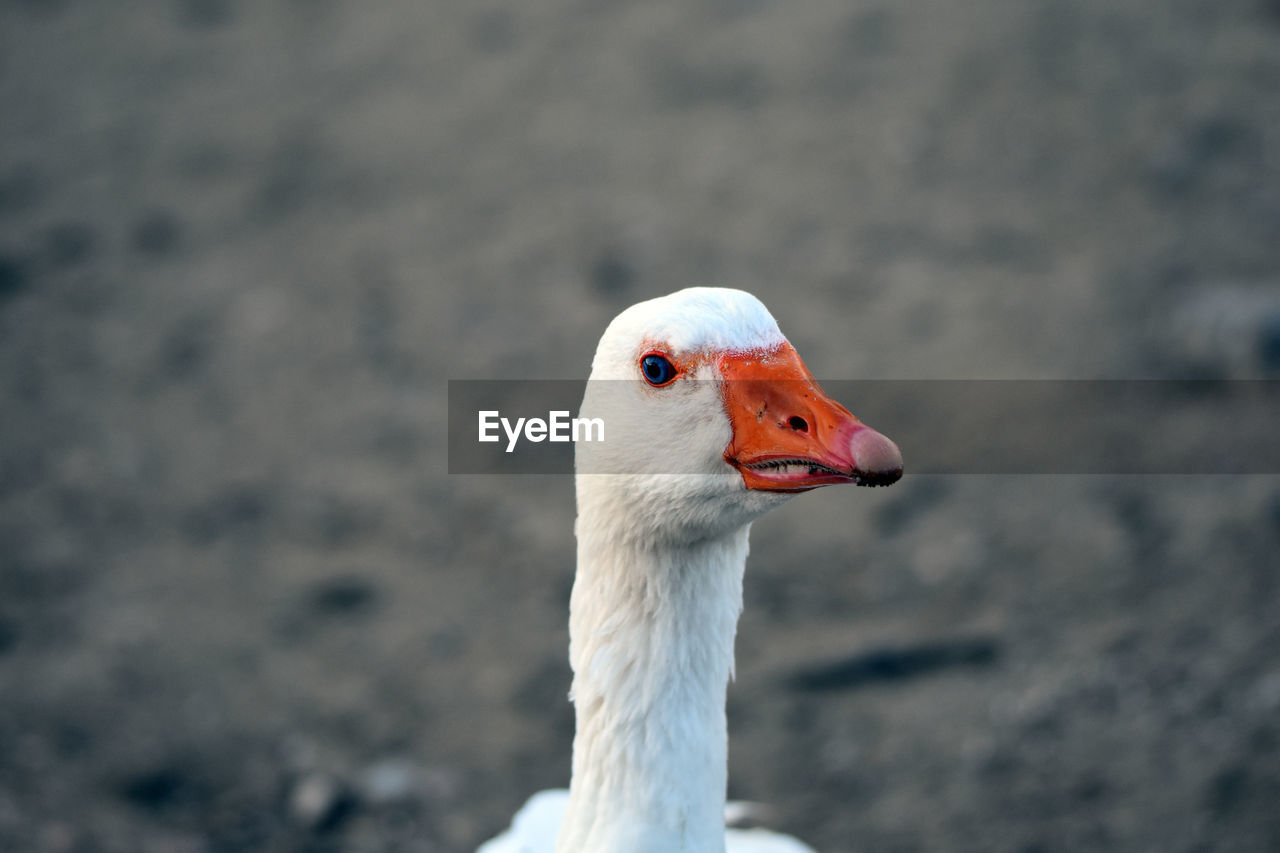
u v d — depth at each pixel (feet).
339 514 8.32
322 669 7.02
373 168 12.68
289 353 10.10
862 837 6.00
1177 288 9.65
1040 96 12.51
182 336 10.37
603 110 13.25
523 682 6.90
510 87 13.93
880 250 10.65
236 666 7.04
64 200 12.45
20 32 16.26
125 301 10.87
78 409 9.48
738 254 10.75
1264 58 12.68
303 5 16.48
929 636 6.89
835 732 6.36
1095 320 9.43
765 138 12.39
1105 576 7.13
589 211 11.62
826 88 13.10
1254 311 8.84
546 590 7.58
